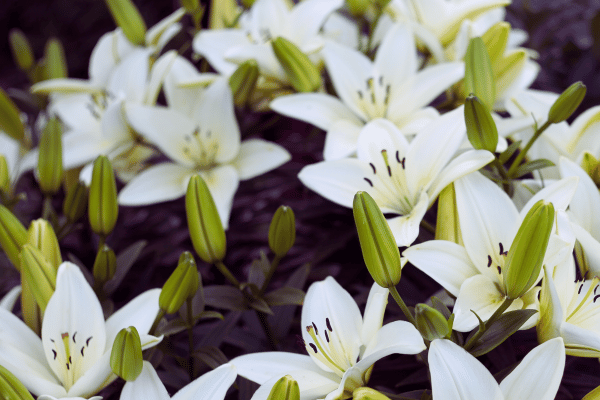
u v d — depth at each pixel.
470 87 1.23
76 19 2.86
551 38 1.69
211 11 1.48
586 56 1.64
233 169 1.35
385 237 1.11
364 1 1.39
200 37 1.42
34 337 1.19
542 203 1.09
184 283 1.16
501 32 1.30
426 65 1.44
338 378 1.17
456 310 1.15
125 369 1.13
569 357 1.26
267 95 1.40
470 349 1.14
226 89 1.34
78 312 1.19
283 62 1.31
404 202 1.24
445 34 1.39
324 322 1.19
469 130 1.18
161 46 1.51
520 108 1.30
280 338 1.28
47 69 1.54
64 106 1.48
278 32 1.41
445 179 1.19
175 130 1.37
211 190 1.34
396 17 1.42
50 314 1.18
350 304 1.19
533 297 1.16
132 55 1.44
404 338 1.13
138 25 1.46
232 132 1.35
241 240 1.41
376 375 1.27
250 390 1.23
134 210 1.47
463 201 1.19
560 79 1.66
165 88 1.43
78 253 1.46
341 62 1.35
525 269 1.11
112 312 1.26
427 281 1.33
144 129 1.36
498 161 1.24
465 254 1.18
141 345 1.16
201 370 1.25
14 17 2.98
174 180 1.37
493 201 1.19
